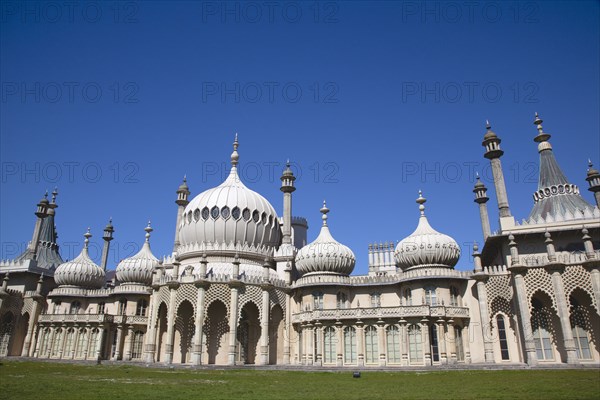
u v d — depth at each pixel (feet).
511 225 141.38
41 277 198.70
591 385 71.46
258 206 177.78
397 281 150.41
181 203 200.44
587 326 131.23
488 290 140.87
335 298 155.63
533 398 57.82
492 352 134.62
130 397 59.93
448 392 66.80
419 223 158.51
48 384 77.51
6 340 192.95
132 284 186.80
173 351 152.05
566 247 137.39
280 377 99.19
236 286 146.61
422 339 133.49
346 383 83.71
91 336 178.29
